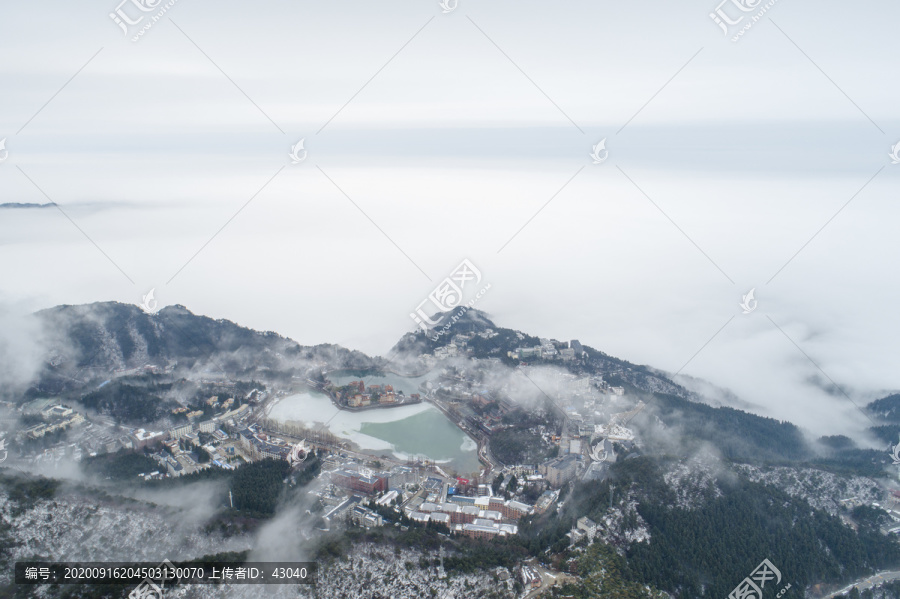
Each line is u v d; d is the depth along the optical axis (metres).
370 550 190.00
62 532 190.38
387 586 178.25
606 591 182.00
